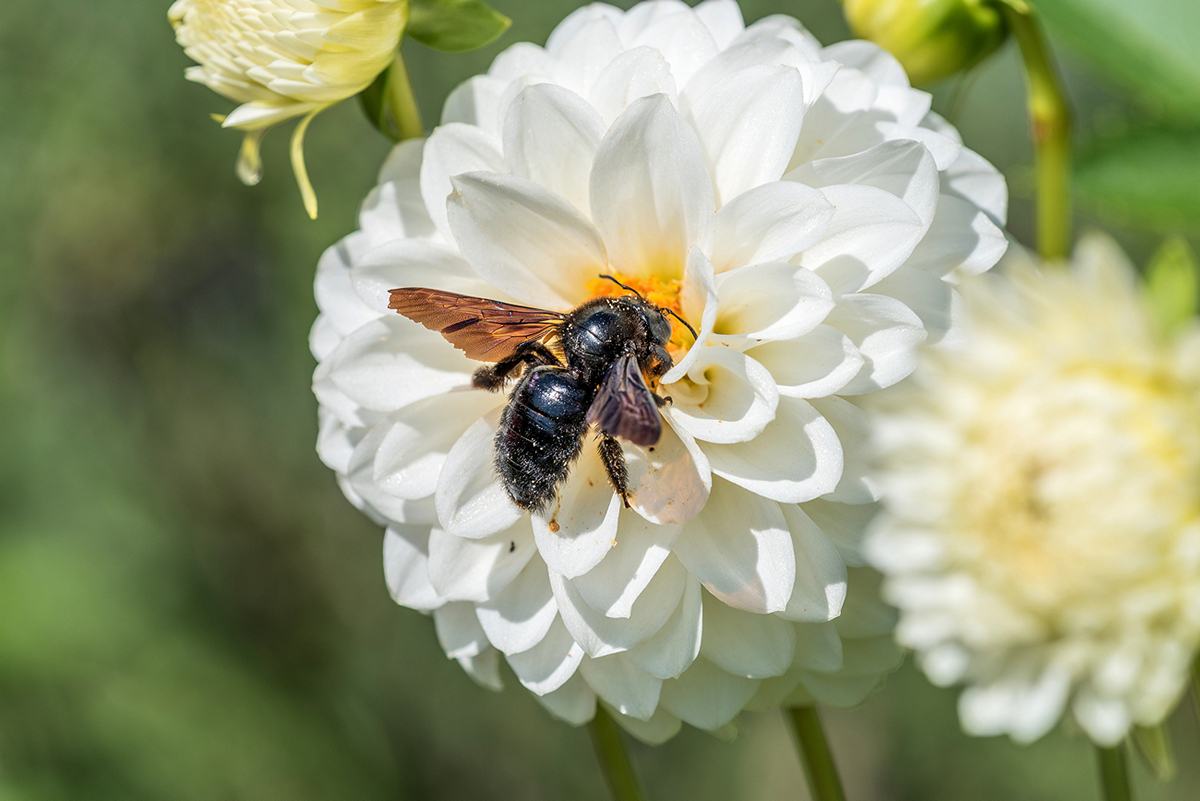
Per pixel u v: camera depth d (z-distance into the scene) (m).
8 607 0.52
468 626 0.36
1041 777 0.57
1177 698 0.31
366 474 0.35
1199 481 0.31
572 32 0.36
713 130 0.34
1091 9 0.31
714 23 0.36
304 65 0.35
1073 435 0.31
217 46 0.35
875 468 0.33
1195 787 0.51
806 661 0.35
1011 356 0.31
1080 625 0.31
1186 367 0.30
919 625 0.32
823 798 0.36
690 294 0.35
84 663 0.53
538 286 0.36
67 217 0.57
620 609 0.34
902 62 0.36
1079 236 0.48
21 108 0.55
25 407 0.56
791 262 0.34
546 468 0.35
